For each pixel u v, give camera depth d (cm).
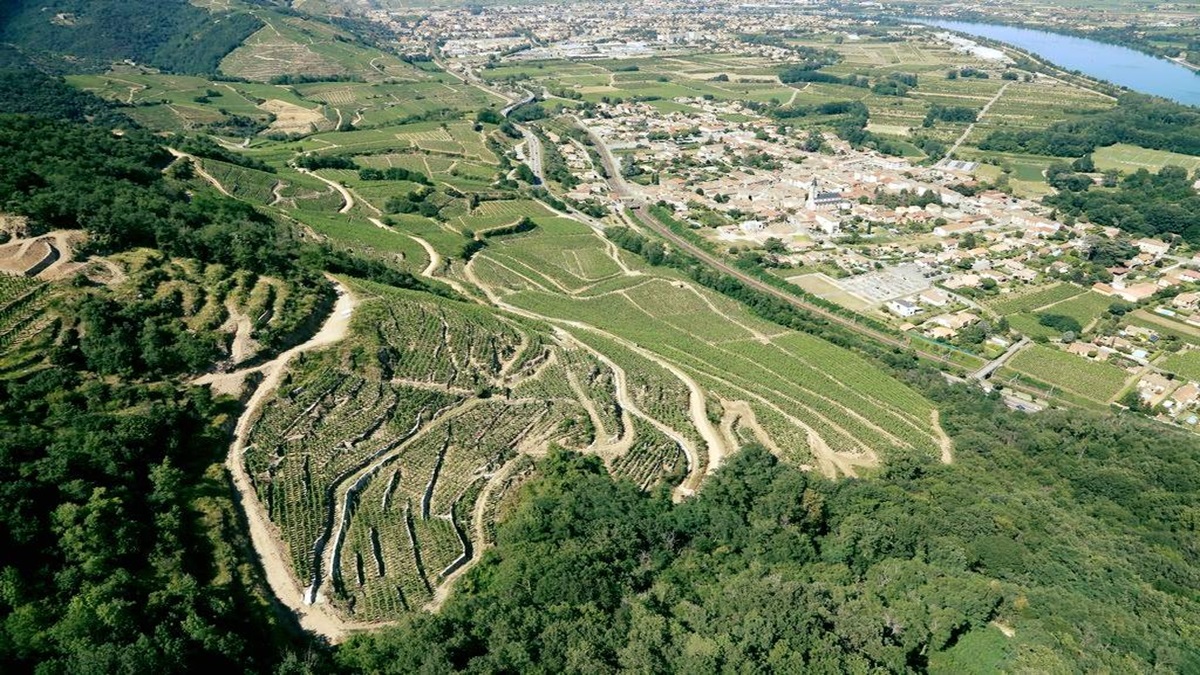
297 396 11825
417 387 13325
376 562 9381
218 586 8075
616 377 16588
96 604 7106
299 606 8538
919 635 8969
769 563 10544
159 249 13912
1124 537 12512
